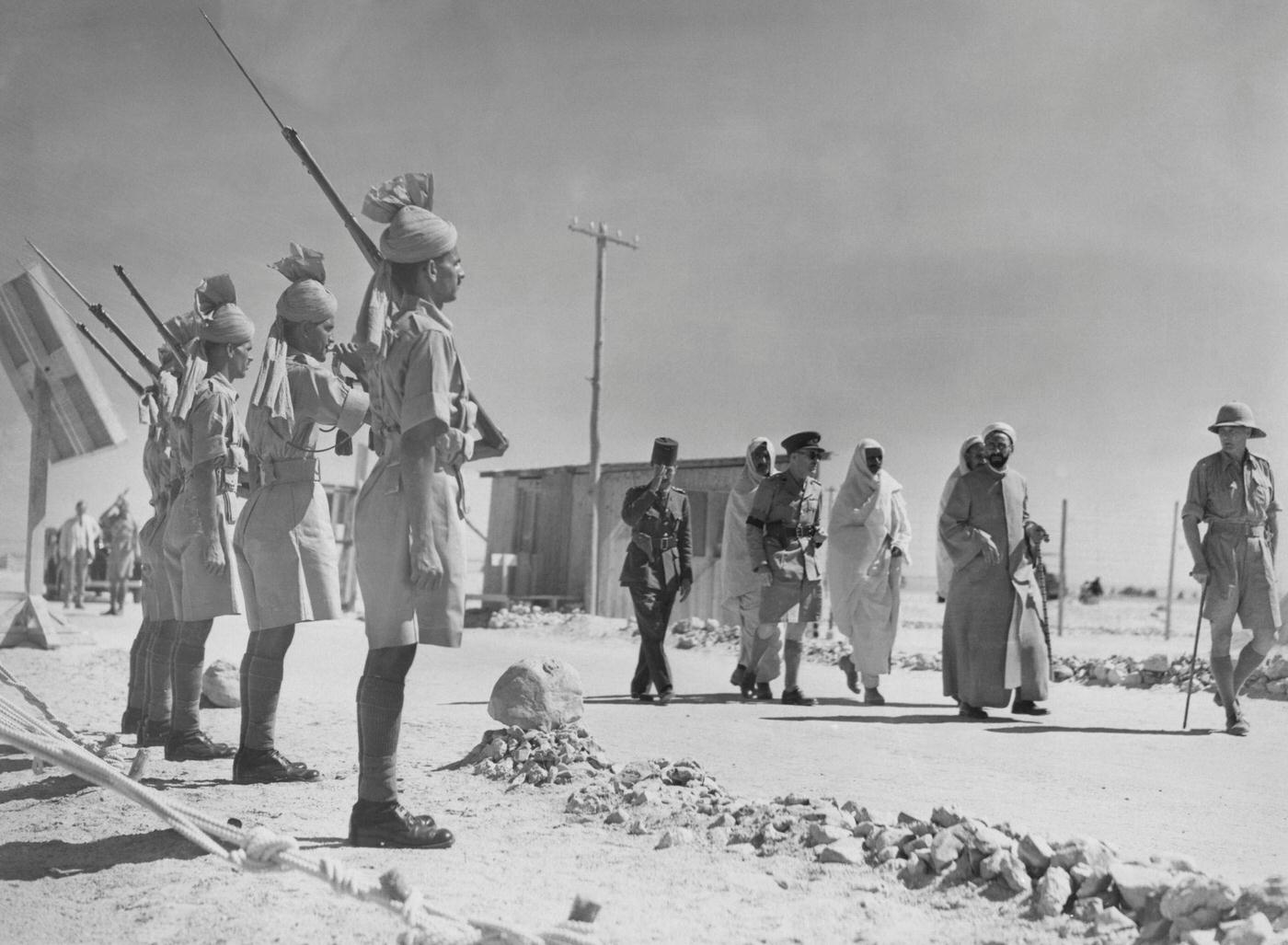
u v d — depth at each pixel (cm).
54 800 567
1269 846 494
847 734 841
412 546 470
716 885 417
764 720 926
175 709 713
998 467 994
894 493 1139
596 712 961
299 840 483
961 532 980
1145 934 355
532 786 614
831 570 1124
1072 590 4381
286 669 1367
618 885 418
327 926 369
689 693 1165
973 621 973
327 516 654
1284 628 1250
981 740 823
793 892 412
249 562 635
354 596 2695
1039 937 360
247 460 660
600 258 2702
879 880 423
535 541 2692
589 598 2516
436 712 940
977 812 557
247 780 627
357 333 482
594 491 2550
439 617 484
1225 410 915
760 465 1154
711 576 2272
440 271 501
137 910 387
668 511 1069
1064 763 720
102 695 1049
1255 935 329
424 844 473
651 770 601
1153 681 1280
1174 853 464
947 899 400
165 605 768
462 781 631
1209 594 902
